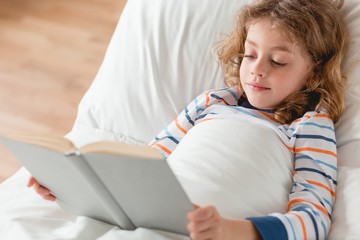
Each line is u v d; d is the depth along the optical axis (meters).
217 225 1.03
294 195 1.24
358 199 1.23
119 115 1.64
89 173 1.04
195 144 1.31
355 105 1.42
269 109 1.43
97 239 1.17
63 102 2.45
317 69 1.43
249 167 1.24
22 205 1.35
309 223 1.15
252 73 1.36
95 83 1.73
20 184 1.45
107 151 0.95
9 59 2.73
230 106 1.47
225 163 1.24
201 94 1.54
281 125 1.39
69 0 3.17
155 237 1.14
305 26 1.34
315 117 1.36
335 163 1.31
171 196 1.01
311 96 1.44
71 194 1.19
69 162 1.02
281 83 1.35
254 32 1.35
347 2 1.51
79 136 1.62
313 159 1.29
